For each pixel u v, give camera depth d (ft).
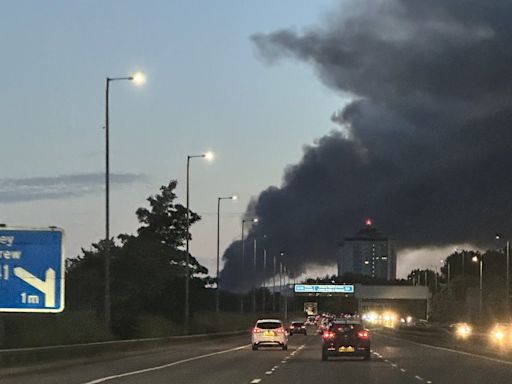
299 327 356.59
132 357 160.45
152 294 288.92
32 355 114.62
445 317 534.78
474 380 101.19
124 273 280.92
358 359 153.79
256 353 180.65
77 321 164.14
